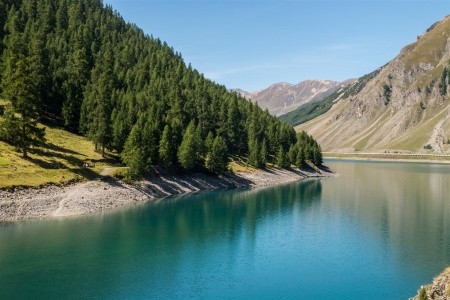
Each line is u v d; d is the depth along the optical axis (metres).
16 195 90.00
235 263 64.25
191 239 77.38
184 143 138.12
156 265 62.50
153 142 134.25
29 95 107.00
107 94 142.12
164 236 79.00
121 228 83.94
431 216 99.81
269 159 197.12
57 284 54.12
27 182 95.19
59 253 66.31
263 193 138.25
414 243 75.25
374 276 58.97
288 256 67.81
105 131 129.25
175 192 129.62
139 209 103.81
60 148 125.56
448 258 66.62
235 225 89.56
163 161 136.00
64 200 96.06
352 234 82.19
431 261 65.31
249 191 142.38
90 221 88.31
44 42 193.88
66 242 72.25
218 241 76.31
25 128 108.94
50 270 58.97
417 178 195.62
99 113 130.50
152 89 183.88
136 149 119.12
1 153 104.94
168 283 55.66
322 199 126.62
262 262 64.81
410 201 122.88
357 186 161.00
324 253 69.50
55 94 154.75
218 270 61.00
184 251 69.75
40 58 159.62
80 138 143.38
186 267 61.97
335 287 55.16
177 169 141.62
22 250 67.12
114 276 57.56
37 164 106.75
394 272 60.44
